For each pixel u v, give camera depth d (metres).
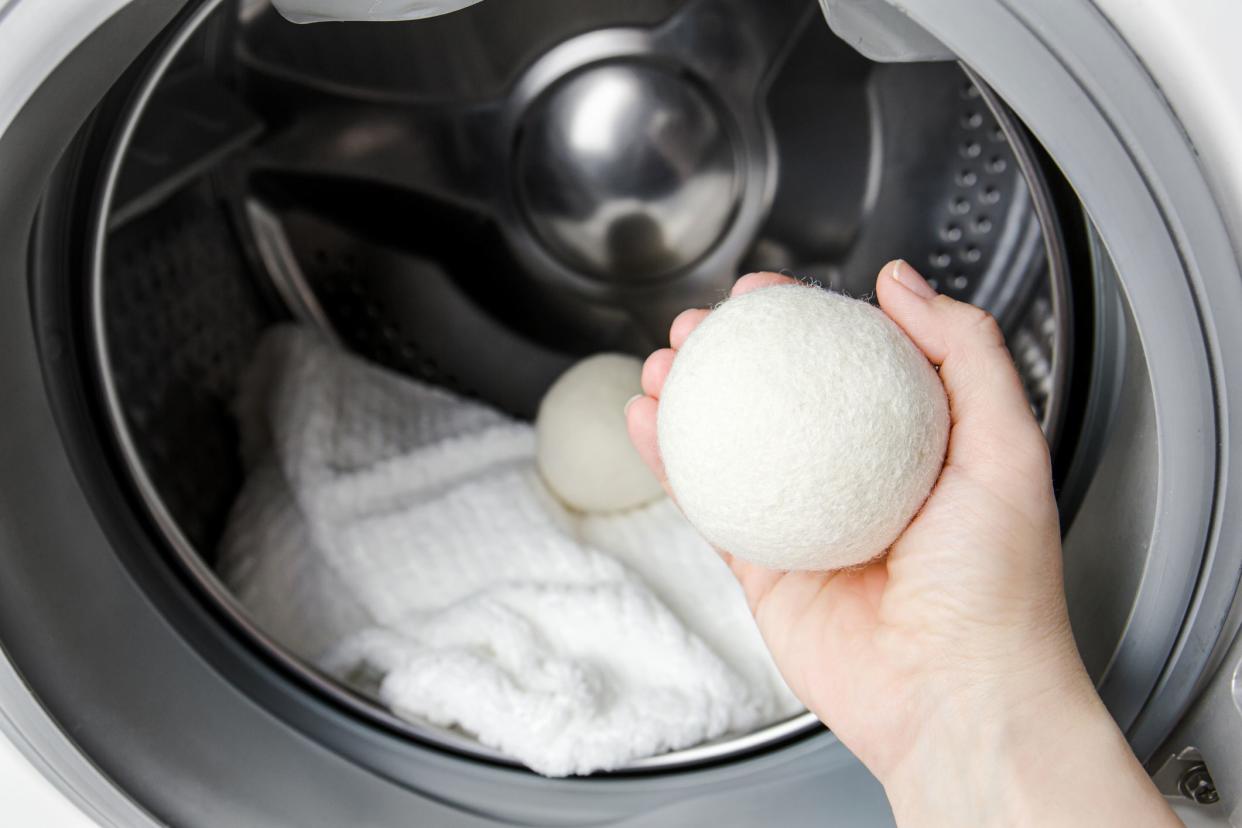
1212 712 0.38
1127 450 0.39
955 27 0.33
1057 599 0.38
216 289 0.58
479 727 0.46
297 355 0.59
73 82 0.35
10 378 0.39
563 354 0.61
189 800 0.42
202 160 0.51
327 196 0.58
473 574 0.50
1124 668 0.38
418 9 0.36
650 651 0.48
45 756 0.40
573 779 0.47
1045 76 0.32
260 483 0.55
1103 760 0.36
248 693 0.45
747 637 0.50
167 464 0.52
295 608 0.50
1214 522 0.36
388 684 0.47
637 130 0.56
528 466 0.56
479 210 0.58
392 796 0.45
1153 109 0.33
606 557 0.51
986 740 0.37
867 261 0.56
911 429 0.36
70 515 0.41
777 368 0.36
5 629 0.39
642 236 0.58
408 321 0.62
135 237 0.51
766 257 0.58
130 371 0.50
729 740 0.47
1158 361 0.34
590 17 0.54
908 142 0.53
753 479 0.36
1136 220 0.33
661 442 0.38
